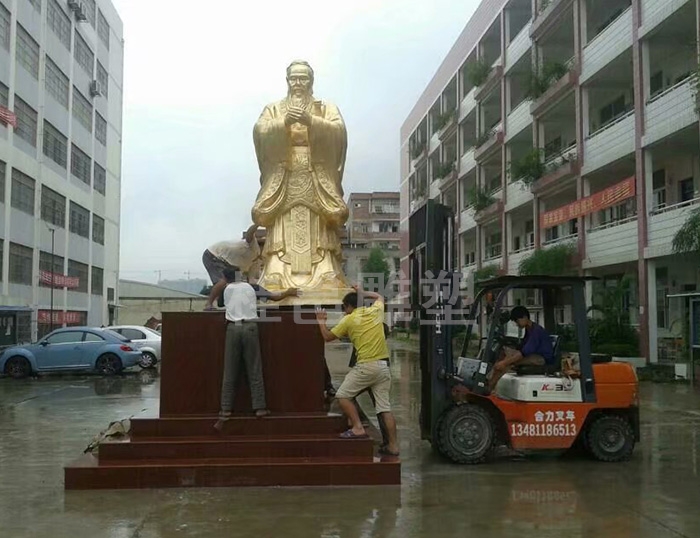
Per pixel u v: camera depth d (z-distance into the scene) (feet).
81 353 68.18
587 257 77.71
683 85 59.11
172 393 25.31
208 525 19.06
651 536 18.24
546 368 28.14
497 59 110.52
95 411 43.09
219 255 28.71
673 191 69.72
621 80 76.23
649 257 65.05
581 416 27.22
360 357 24.91
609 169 74.54
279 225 42.91
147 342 75.15
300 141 43.55
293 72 42.88
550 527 19.01
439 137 139.85
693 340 57.88
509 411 27.40
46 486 23.56
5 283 93.81
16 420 39.42
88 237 133.80
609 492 22.90
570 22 83.71
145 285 196.75
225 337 25.35
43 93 107.65
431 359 28.40
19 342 90.48
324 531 18.57
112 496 21.99
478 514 20.22
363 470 23.50
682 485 23.90
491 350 28.09
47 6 109.09
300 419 25.00
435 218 29.17
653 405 45.65
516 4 101.35
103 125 144.25
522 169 88.48
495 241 121.19
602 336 68.80
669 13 60.49
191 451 23.86
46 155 110.01
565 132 94.27
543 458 28.37
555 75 84.38
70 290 123.03
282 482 23.21
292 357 25.81
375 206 249.75
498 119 118.42
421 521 19.49
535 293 36.01
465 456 27.07
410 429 35.55
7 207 94.43
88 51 132.05
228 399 24.61
